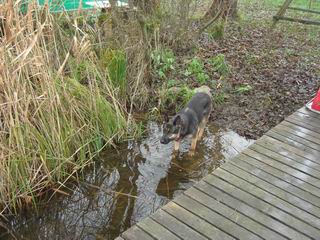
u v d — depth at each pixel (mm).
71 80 4305
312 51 7723
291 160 3717
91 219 3598
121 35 5645
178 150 4566
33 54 3615
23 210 3631
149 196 3863
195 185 3291
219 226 2832
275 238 2740
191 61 6590
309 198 3182
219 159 4445
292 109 5441
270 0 12023
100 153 4508
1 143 3359
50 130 3865
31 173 3654
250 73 6566
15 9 3426
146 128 5090
